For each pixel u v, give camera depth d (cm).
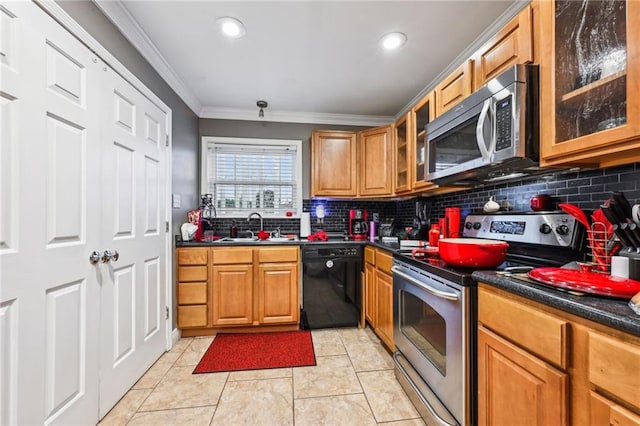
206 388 169
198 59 207
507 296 96
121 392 158
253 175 319
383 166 281
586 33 98
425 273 140
